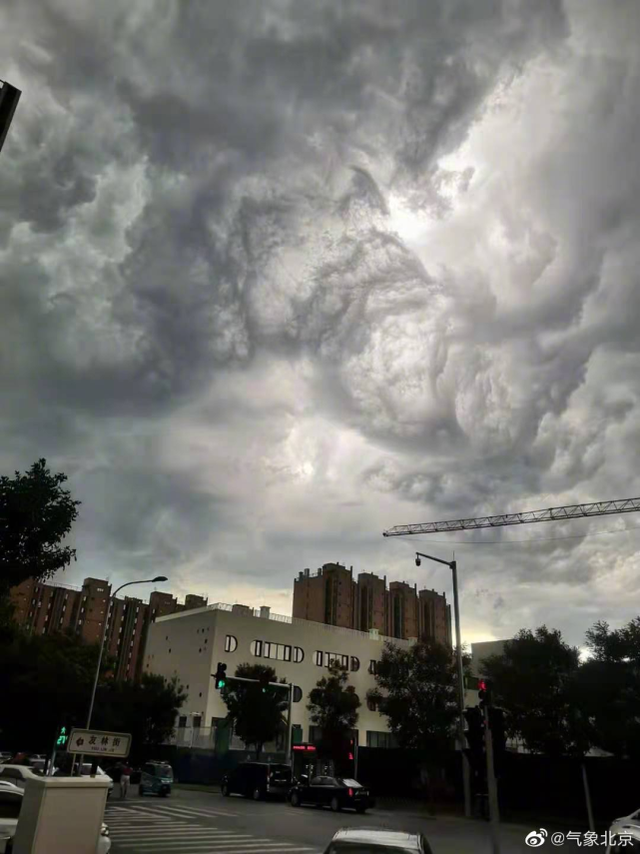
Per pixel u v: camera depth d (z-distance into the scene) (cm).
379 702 4762
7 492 1689
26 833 877
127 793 3569
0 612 2222
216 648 5684
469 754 1202
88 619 11369
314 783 3209
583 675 2964
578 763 3058
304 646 6247
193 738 5434
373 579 10138
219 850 1655
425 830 2352
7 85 966
